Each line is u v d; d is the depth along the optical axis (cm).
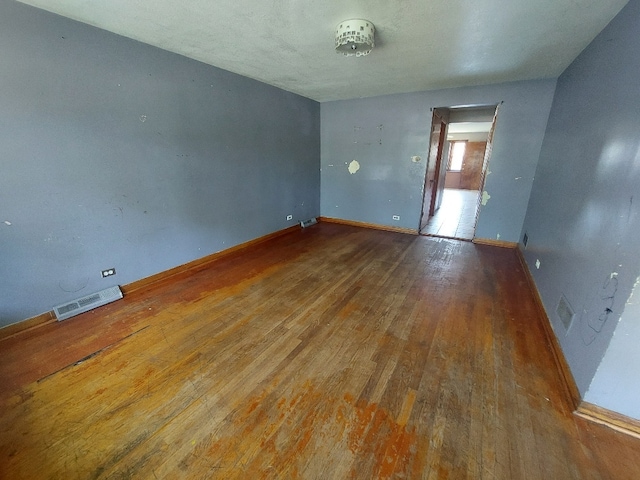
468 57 267
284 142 435
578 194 204
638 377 128
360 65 297
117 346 194
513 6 176
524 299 259
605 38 194
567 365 167
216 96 317
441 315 232
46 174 206
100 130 230
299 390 158
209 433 133
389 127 457
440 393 156
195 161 309
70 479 114
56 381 163
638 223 124
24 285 207
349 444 128
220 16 194
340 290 275
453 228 502
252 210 398
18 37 183
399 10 182
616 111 162
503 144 380
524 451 125
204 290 274
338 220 551
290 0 171
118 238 255
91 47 215
